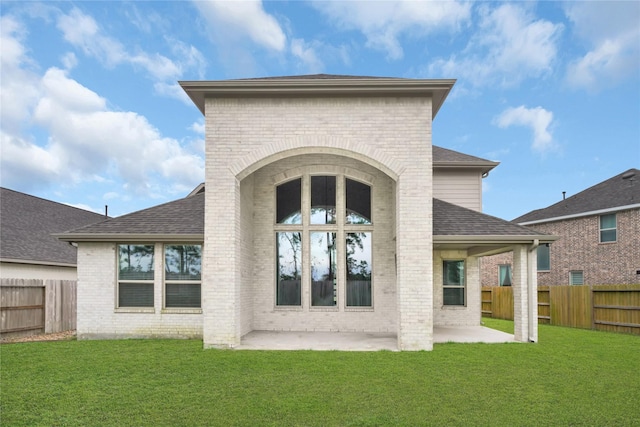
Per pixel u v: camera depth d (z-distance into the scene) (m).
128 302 12.58
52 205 23.72
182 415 5.80
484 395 6.70
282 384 7.23
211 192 10.70
